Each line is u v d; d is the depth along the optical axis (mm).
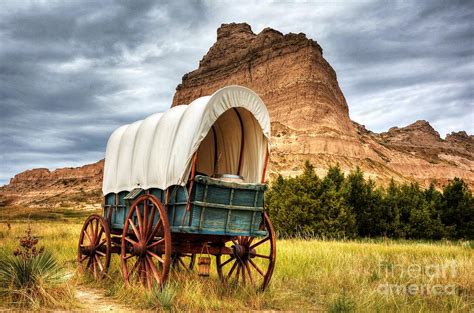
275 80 177625
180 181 7562
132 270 8508
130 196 9109
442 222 35531
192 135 7559
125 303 7520
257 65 191375
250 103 8172
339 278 9719
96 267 10102
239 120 8930
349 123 169125
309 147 135625
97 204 163000
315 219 28406
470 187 175750
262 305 7562
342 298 7266
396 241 29266
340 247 16859
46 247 14867
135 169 9219
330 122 152500
